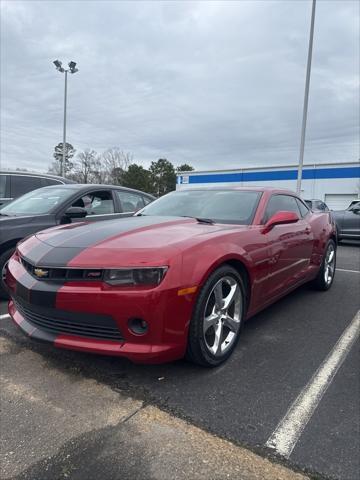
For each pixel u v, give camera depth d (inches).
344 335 135.6
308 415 85.4
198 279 95.0
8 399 91.1
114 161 2085.4
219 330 106.9
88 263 92.6
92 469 68.4
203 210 144.1
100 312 90.0
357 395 94.4
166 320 90.2
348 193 1086.4
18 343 123.0
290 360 114.0
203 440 76.4
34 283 98.5
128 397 92.0
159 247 95.1
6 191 270.8
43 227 174.4
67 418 83.6
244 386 98.0
